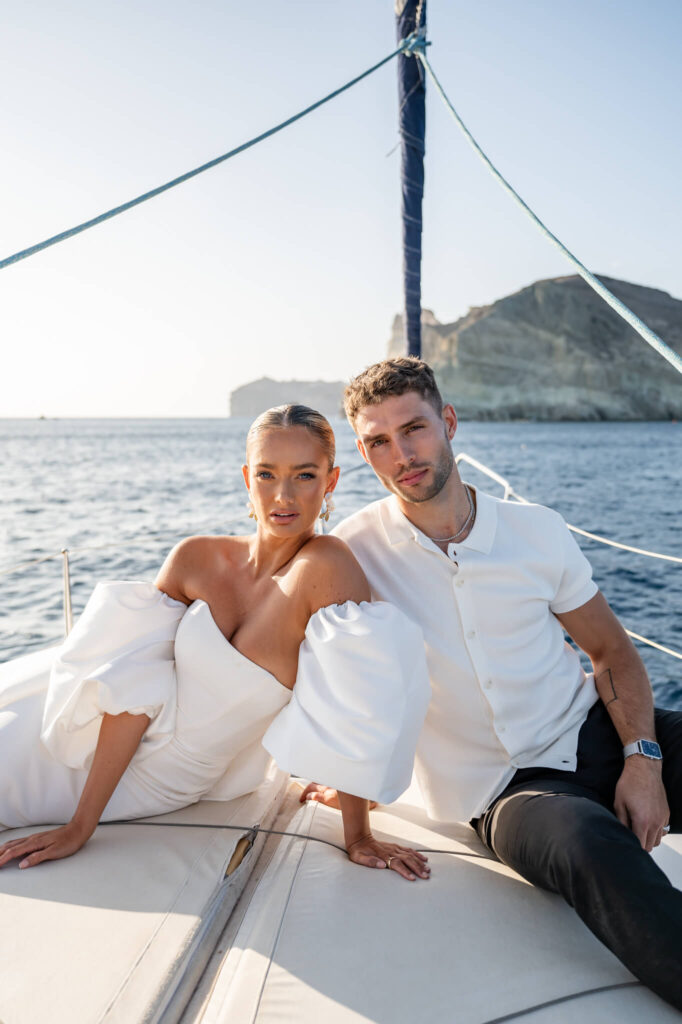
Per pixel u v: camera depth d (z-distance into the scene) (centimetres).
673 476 3116
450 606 188
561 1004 133
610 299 218
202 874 166
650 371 12912
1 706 195
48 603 852
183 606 194
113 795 191
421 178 477
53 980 134
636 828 171
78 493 2291
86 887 160
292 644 182
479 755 188
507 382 13050
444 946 146
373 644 165
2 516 1745
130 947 142
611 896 136
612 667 197
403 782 172
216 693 183
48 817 191
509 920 155
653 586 993
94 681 179
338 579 178
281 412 182
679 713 192
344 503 2052
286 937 148
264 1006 131
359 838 179
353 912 155
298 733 169
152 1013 128
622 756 188
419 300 493
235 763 200
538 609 191
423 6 425
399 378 181
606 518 1878
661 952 130
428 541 188
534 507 196
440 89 389
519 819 162
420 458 182
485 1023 128
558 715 189
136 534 1462
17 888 159
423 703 172
